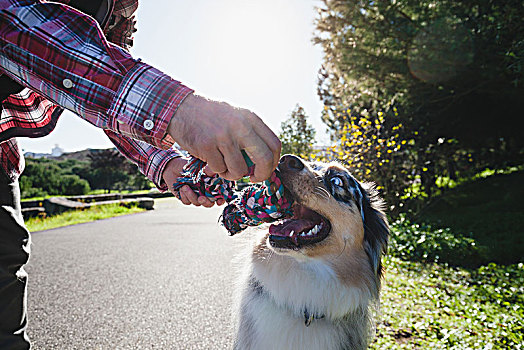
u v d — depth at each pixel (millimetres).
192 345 1449
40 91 416
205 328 1613
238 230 718
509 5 2900
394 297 1851
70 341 1482
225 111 386
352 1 3531
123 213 7480
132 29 720
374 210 1300
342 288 1065
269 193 657
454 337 1370
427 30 3291
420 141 4582
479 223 3627
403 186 3932
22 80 416
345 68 3955
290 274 1037
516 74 3027
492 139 5492
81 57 398
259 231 1111
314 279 1047
